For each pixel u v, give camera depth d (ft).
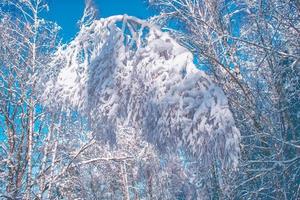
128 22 9.46
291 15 24.95
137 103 8.57
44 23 37.04
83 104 9.32
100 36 9.75
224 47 27.61
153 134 8.27
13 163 35.47
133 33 9.30
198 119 7.73
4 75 36.24
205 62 26.45
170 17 28.78
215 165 8.42
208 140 7.59
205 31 28.07
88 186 42.98
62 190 38.81
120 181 45.06
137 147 27.58
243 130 24.53
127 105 8.71
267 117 24.53
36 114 35.70
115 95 8.89
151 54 8.70
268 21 24.45
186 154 7.92
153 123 8.25
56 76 10.73
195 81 8.02
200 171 8.94
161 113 8.09
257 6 25.68
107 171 45.01
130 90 8.75
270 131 23.86
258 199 24.79
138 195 40.19
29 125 36.01
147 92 8.45
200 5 28.78
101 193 43.47
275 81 24.40
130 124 8.66
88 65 9.73
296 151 23.90
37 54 35.04
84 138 38.70
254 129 23.81
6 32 36.24
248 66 27.53
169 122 7.97
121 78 8.93
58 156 38.81
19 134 37.47
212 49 26.96
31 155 35.94
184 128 7.79
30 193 34.37
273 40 25.30
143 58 8.72
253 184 24.88
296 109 25.45
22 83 35.09
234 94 25.85
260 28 25.03
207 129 7.62
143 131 8.51
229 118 7.53
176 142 7.92
